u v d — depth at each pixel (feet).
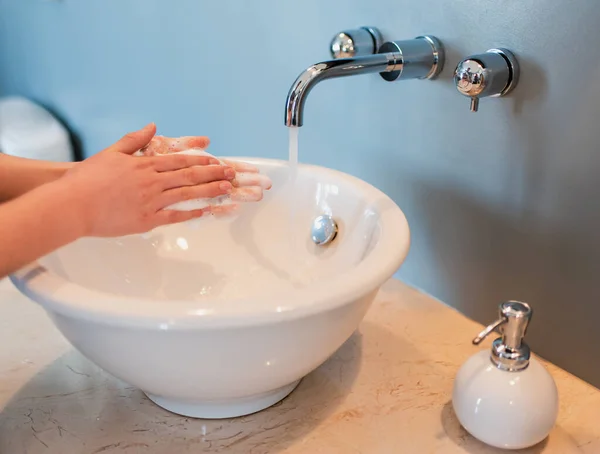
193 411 2.04
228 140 4.08
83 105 5.54
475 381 1.89
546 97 2.22
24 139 5.64
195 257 2.68
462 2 2.42
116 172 1.75
